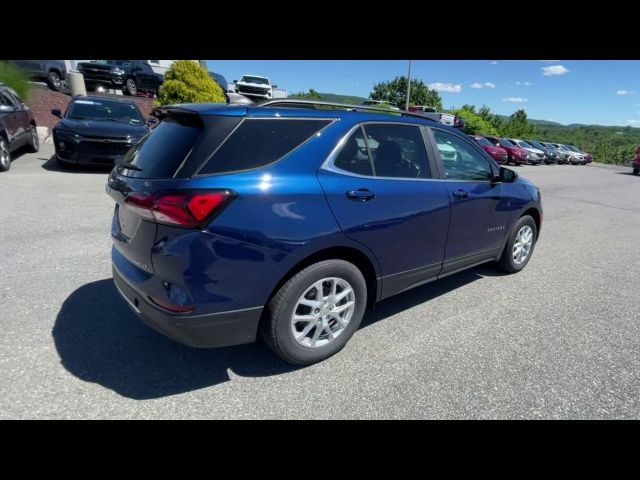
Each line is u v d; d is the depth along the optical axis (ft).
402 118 10.40
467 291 13.56
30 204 19.56
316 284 8.46
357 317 9.43
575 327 11.34
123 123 29.60
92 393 7.65
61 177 26.11
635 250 19.94
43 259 13.44
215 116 7.51
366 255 9.20
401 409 7.75
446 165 11.30
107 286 11.86
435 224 10.66
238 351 9.34
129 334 9.62
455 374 8.89
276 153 7.89
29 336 9.23
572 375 9.09
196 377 8.35
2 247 14.23
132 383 8.02
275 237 7.56
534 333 10.88
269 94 77.00
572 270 16.29
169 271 7.05
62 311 10.39
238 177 7.29
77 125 27.43
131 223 7.88
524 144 89.30
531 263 16.92
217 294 7.28
